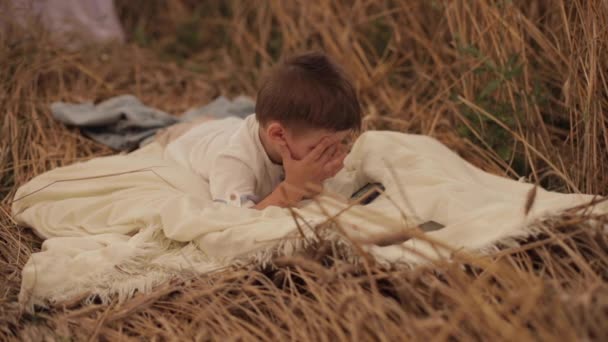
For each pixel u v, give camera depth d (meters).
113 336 1.34
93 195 1.76
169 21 3.31
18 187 1.95
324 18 2.67
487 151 2.06
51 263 1.47
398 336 1.17
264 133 1.65
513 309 1.20
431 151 1.87
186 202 1.59
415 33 2.50
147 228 1.57
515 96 2.05
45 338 1.34
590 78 1.75
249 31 3.08
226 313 1.33
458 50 2.13
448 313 1.18
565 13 1.98
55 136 2.20
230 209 1.56
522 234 1.38
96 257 1.49
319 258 1.39
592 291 1.14
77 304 1.43
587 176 1.78
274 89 1.58
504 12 2.06
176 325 1.35
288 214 1.54
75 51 2.75
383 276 1.30
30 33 2.62
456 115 2.18
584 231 1.39
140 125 2.21
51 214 1.70
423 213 1.57
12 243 1.68
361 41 2.69
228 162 1.67
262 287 1.40
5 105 2.26
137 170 1.76
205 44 3.24
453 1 2.21
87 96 2.54
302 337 1.25
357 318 1.20
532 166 1.84
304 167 1.59
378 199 1.70
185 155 1.87
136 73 2.78
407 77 2.59
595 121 1.75
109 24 3.04
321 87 1.55
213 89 2.76
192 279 1.45
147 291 1.43
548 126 2.04
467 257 1.25
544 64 2.07
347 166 1.91
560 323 1.08
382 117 2.29
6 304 1.42
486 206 1.54
